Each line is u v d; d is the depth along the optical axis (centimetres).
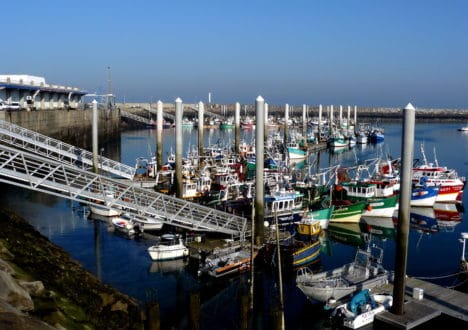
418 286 2925
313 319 2838
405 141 2433
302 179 6231
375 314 2550
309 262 3766
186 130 18038
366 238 4741
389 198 5262
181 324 2786
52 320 1902
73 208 5422
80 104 12950
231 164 7656
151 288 3281
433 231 5009
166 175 6581
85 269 3431
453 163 9862
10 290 1834
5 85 8506
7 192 6162
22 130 6081
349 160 10900
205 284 3384
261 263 3662
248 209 4900
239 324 2786
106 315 2395
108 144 12581
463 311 2588
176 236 4044
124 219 4616
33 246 3119
